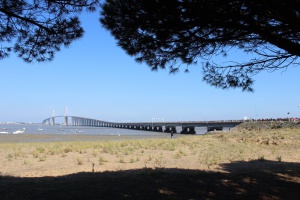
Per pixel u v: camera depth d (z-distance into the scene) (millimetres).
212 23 6156
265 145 22000
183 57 7320
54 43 7781
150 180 9820
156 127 126438
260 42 7531
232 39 6891
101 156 17109
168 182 9508
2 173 12266
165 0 5855
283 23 6062
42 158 16062
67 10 7316
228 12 5914
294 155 17531
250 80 7859
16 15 7086
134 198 7586
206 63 7758
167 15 6090
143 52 7191
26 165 14516
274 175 10820
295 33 6387
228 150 19750
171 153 18734
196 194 8023
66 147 20984
